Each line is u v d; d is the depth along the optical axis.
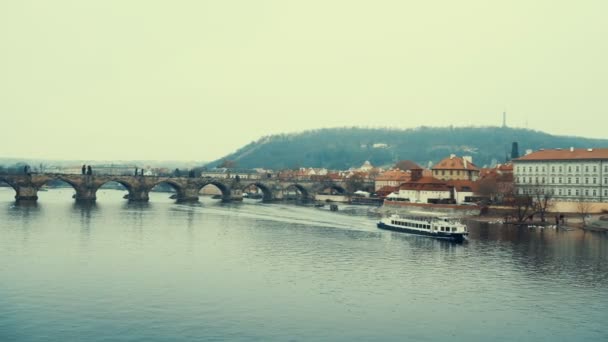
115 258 147.62
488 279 130.38
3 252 151.00
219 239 185.25
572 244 179.62
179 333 92.00
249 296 113.81
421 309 107.06
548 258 155.25
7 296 109.94
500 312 105.81
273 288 120.31
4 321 96.06
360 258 154.50
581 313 105.56
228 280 126.50
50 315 99.50
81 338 89.00
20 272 128.75
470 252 165.00
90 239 176.88
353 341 90.31
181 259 148.88
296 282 125.81
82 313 100.88
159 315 100.69
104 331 92.25
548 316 103.81
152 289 117.31
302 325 97.06
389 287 122.56
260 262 147.00
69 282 121.12
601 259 154.62
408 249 170.12
